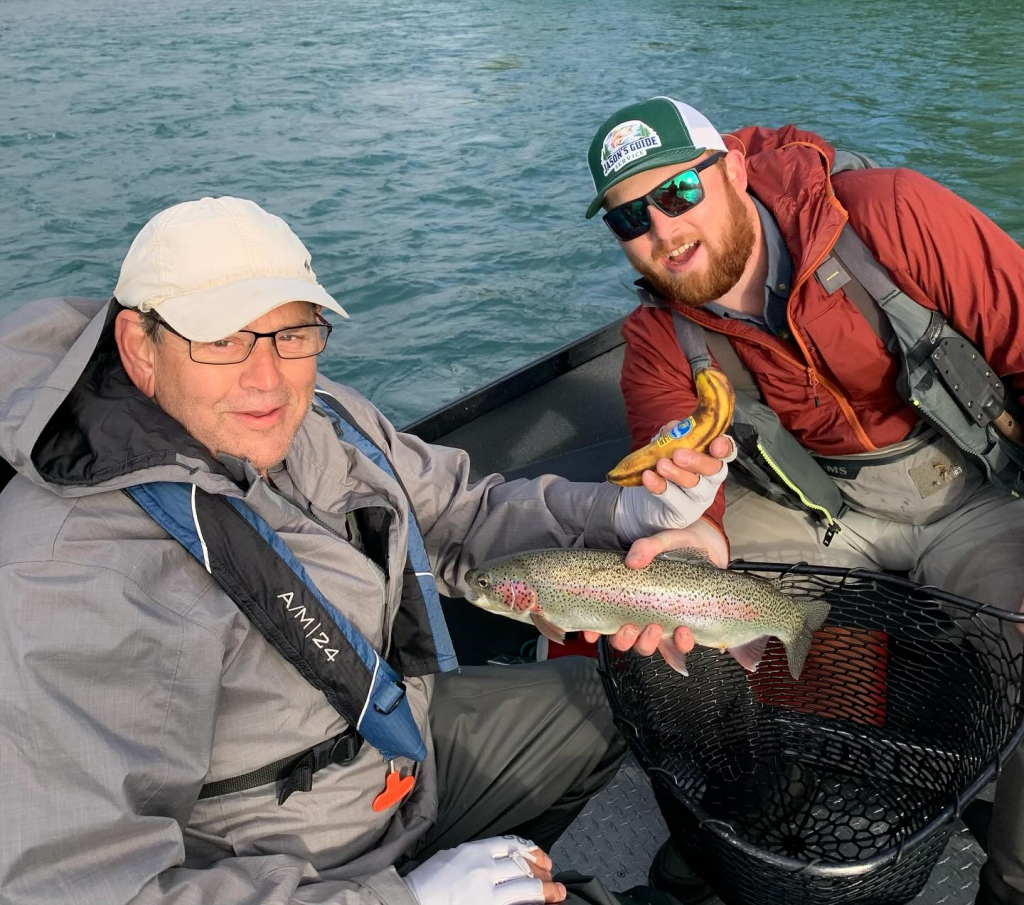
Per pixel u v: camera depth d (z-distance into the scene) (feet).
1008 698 2.96
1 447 2.36
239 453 2.53
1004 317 3.60
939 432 3.84
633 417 4.24
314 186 16.67
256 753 2.53
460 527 3.49
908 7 31.45
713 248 3.75
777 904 2.73
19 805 2.05
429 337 10.67
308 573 2.61
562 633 3.17
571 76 24.29
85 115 22.71
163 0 44.52
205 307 2.39
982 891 3.23
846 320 3.72
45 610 2.19
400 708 2.63
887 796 3.34
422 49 29.27
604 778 3.38
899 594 3.45
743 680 3.62
